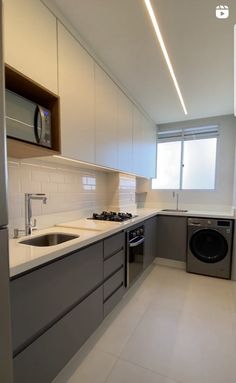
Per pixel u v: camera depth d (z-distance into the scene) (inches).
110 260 72.1
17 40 47.3
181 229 125.0
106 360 58.8
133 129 115.0
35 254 43.2
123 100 101.7
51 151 54.3
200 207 146.1
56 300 46.9
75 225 78.6
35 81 49.0
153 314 80.4
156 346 64.1
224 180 139.9
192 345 64.6
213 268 114.7
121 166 101.9
